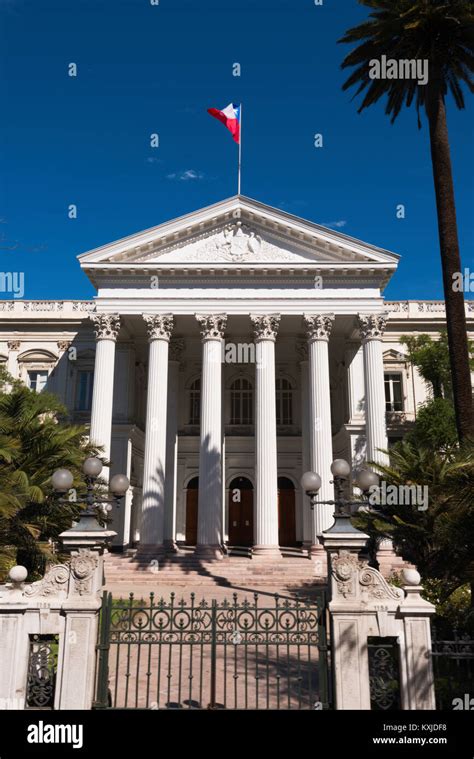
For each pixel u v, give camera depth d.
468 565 11.25
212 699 7.97
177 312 28.55
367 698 7.33
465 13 16.28
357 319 28.48
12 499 10.66
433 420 27.22
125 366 32.81
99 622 8.12
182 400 37.16
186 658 11.84
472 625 10.78
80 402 35.41
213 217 29.31
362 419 31.50
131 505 33.09
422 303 36.62
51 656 7.85
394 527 13.97
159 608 8.13
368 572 7.89
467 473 10.33
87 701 7.41
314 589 21.52
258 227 29.66
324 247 29.12
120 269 28.56
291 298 28.56
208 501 26.12
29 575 12.87
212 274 28.73
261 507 25.88
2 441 11.94
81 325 36.22
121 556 26.67
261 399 27.31
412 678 7.38
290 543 35.31
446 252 16.47
